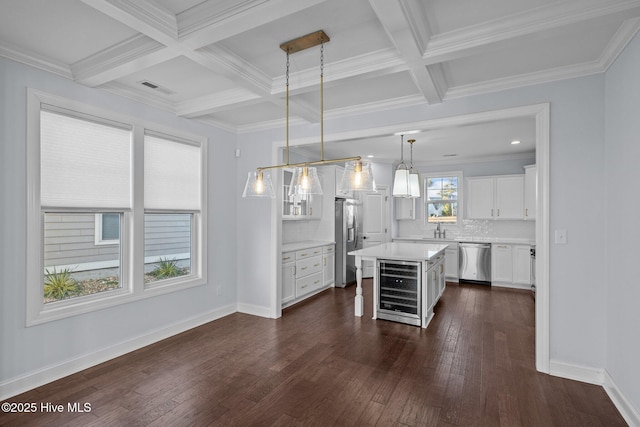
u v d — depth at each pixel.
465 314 4.41
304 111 3.57
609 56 2.40
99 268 3.08
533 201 5.72
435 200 7.18
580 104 2.65
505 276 6.00
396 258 3.95
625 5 1.79
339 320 4.17
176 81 3.06
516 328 3.86
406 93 3.27
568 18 1.91
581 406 2.30
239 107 3.46
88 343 2.90
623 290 2.26
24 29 2.19
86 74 2.65
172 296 3.67
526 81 2.82
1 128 2.38
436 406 2.30
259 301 4.38
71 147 2.81
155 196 3.52
